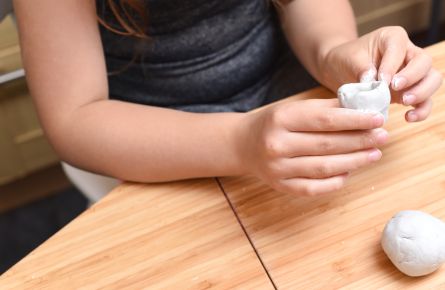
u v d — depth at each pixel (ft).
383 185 2.55
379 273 2.33
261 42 3.51
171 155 2.71
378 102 2.35
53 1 2.91
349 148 2.41
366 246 2.39
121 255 2.48
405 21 7.04
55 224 5.97
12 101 5.45
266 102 3.56
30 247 5.74
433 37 6.90
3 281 2.46
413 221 2.33
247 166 2.62
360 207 2.50
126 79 3.44
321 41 3.15
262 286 2.34
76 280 2.44
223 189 2.65
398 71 2.62
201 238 2.50
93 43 3.01
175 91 3.43
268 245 2.44
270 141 2.45
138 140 2.78
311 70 3.22
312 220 2.49
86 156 2.87
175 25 3.27
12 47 5.05
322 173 2.43
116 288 2.40
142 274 2.43
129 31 3.15
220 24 3.34
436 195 2.49
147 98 3.46
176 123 2.78
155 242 2.51
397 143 2.67
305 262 2.38
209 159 2.67
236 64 3.44
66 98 2.94
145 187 2.73
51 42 2.91
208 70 3.40
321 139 2.41
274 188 2.54
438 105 2.77
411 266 2.28
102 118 2.88
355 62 2.73
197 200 2.63
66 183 6.45
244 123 2.65
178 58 3.35
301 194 2.47
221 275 2.39
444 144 2.64
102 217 2.61
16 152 5.84
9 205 6.33
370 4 6.66
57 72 2.93
